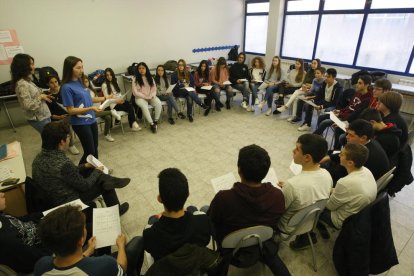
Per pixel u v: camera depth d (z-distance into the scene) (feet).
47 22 14.76
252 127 14.03
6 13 13.58
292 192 4.83
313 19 19.49
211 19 21.67
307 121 13.37
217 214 4.40
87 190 6.00
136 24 17.93
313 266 5.81
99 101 10.23
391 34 15.75
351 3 17.17
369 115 7.04
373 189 5.12
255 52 24.44
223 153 11.22
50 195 5.42
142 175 9.61
